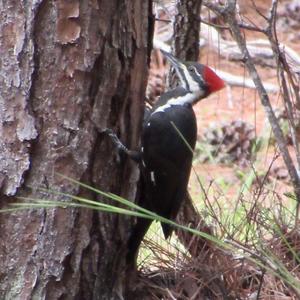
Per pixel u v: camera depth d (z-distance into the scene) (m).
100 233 9.05
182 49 11.27
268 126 17.95
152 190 9.97
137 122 9.19
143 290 10.02
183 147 10.05
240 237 11.20
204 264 10.13
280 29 23.89
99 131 8.74
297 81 10.95
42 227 8.70
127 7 8.70
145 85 9.16
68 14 8.32
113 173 9.02
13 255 8.75
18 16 8.33
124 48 8.77
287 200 13.69
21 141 8.52
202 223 10.49
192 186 15.98
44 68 8.41
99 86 8.63
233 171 17.20
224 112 19.98
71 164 8.64
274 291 9.91
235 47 16.95
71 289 8.98
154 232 11.31
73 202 8.70
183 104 10.43
